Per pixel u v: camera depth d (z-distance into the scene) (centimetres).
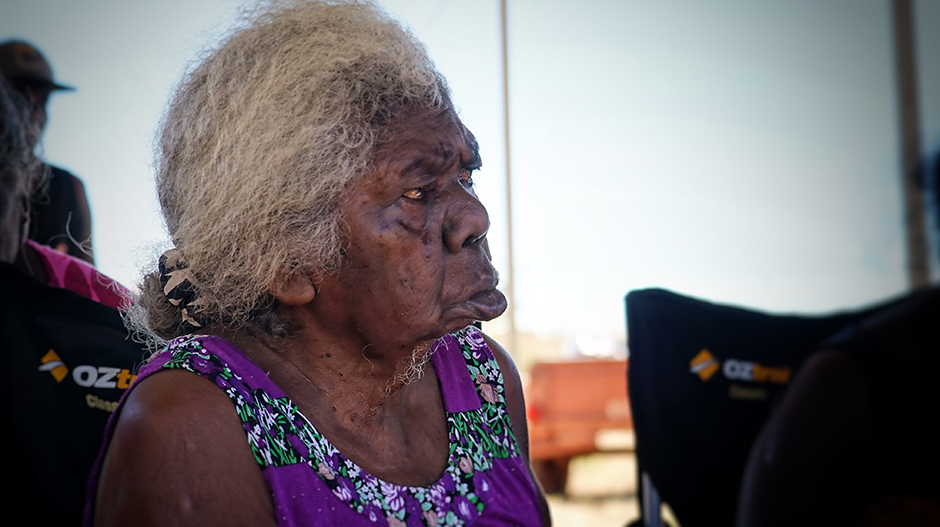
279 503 70
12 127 113
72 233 135
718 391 137
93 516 70
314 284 75
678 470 138
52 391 102
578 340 458
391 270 74
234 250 75
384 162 72
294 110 71
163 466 64
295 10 77
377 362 80
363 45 74
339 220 73
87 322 106
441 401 92
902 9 347
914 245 226
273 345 79
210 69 76
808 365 97
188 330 84
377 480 78
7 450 99
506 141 347
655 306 144
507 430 96
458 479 86
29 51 150
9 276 101
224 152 73
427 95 76
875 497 89
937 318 91
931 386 88
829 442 91
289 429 74
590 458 523
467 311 79
